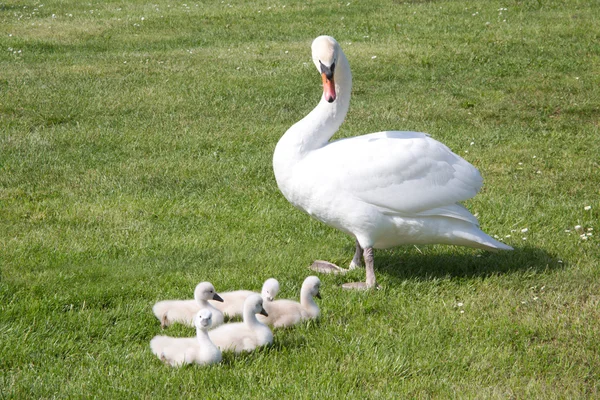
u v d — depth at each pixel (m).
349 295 7.20
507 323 6.65
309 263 8.10
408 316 6.81
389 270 7.89
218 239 8.66
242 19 21.34
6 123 12.71
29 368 5.93
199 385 5.61
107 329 6.52
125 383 5.64
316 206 7.39
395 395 5.55
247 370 5.82
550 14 20.56
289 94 14.62
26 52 17.83
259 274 7.72
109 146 11.82
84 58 17.34
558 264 7.95
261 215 9.34
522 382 5.79
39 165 10.95
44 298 6.99
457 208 7.39
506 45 17.59
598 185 10.37
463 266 7.92
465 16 20.75
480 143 12.09
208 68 16.41
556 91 14.52
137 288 7.29
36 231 8.72
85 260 8.04
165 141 12.05
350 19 20.91
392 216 7.30
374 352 6.14
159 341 5.95
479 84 15.14
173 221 9.13
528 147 11.91
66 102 13.90
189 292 7.25
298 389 5.57
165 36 19.53
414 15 21.08
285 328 6.59
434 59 16.75
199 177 10.61
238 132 12.53
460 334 6.47
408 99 14.34
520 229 8.89
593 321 6.70
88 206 9.51
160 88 14.91
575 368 5.98
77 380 5.73
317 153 7.45
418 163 7.21
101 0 24.64
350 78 7.84
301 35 19.42
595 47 17.22
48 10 23.02
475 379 5.83
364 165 7.17
